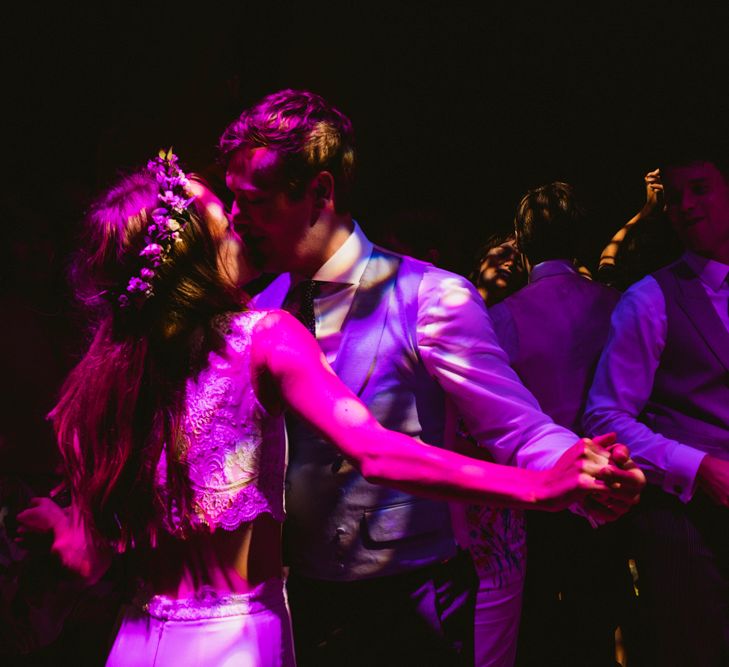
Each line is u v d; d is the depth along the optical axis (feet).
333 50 19.67
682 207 8.59
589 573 10.11
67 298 8.35
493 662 8.41
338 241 6.36
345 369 6.22
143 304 5.25
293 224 6.21
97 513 5.37
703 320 8.45
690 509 8.37
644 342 8.57
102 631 9.93
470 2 20.03
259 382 5.17
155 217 5.28
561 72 19.93
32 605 8.81
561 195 10.04
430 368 6.21
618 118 19.61
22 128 18.31
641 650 8.84
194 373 5.21
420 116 20.18
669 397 8.57
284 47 19.27
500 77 20.17
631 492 4.74
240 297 5.52
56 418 5.43
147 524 5.21
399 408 6.22
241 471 5.14
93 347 5.42
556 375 9.57
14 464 9.12
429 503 6.17
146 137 17.90
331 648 6.18
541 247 10.03
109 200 5.44
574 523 10.02
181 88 18.57
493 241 11.84
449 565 6.29
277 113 6.10
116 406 5.23
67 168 18.29
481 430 6.13
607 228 19.53
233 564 5.20
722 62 18.71
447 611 6.22
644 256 12.37
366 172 20.01
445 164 20.22
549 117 20.04
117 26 18.58
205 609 5.15
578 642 10.26
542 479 4.84
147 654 5.18
